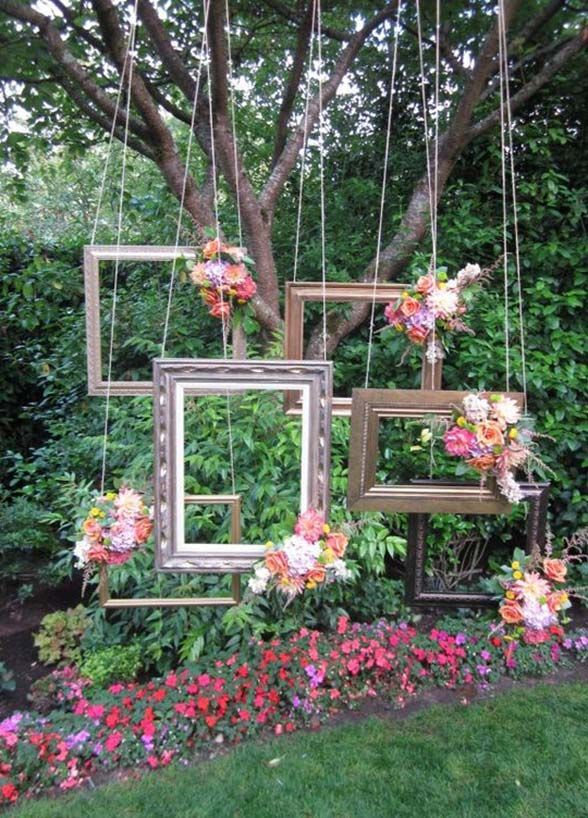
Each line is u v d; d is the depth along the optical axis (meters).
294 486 2.40
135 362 2.88
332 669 2.08
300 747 1.88
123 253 2.15
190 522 2.29
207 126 3.00
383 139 3.68
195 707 1.94
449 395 1.81
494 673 2.23
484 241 3.03
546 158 3.16
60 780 1.73
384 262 3.11
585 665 2.35
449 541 2.84
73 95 3.01
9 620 2.70
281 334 2.73
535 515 1.98
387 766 1.79
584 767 1.78
